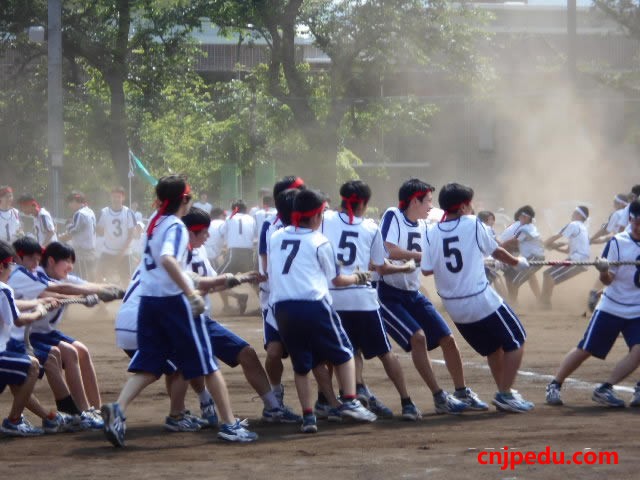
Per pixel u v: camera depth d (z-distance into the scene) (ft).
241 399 49.06
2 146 153.38
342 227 42.22
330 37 156.56
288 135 163.22
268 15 152.87
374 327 42.11
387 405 47.24
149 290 37.29
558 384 46.26
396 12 150.71
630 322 45.29
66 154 161.17
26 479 32.12
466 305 43.29
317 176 158.30
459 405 43.98
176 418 41.29
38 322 41.96
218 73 232.32
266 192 93.56
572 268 91.09
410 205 44.91
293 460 34.40
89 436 40.50
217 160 172.96
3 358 39.27
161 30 150.30
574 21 182.60
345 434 39.40
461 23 163.94
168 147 173.47
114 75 149.38
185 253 37.60
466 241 43.21
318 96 157.69
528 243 93.09
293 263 39.40
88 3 146.72
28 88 151.53
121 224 88.79
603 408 45.14
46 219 84.89
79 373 42.14
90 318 86.28
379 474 31.76
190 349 37.19
